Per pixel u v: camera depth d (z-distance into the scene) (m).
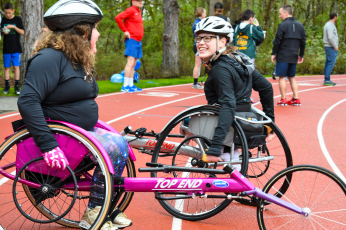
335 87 13.80
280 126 6.67
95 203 2.52
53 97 2.40
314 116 7.71
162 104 8.79
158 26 22.12
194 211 3.20
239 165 3.09
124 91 11.01
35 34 10.91
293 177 3.91
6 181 3.74
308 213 2.58
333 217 3.07
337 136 6.03
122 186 2.60
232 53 2.96
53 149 2.29
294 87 9.05
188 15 22.23
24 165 2.36
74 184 2.43
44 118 2.30
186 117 3.05
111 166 2.33
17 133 2.41
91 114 2.54
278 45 8.72
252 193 2.62
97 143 2.33
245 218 3.08
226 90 2.82
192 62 18.59
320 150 5.20
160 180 2.63
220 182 2.65
